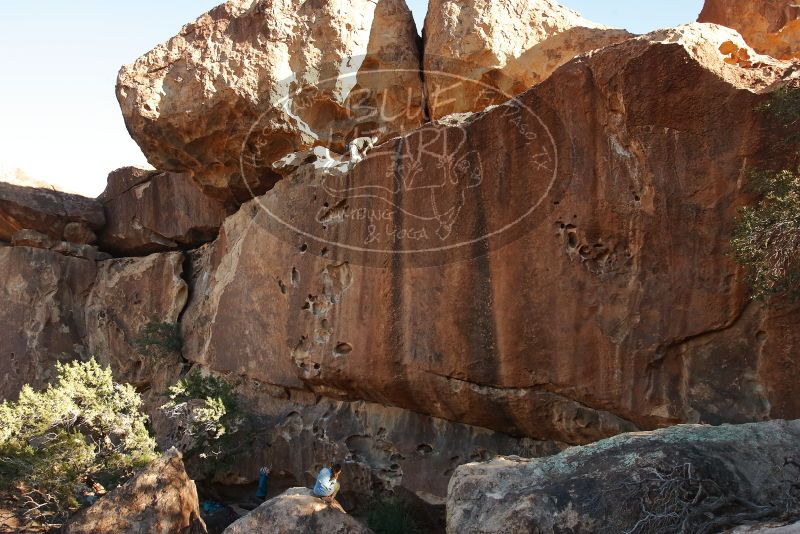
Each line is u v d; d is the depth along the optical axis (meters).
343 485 13.47
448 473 12.56
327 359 13.32
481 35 13.40
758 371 9.30
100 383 14.84
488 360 11.31
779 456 7.79
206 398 14.76
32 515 13.67
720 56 9.59
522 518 7.60
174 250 19.67
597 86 10.20
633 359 10.07
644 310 10.01
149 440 14.48
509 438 12.20
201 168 15.72
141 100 14.59
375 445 13.46
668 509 7.33
